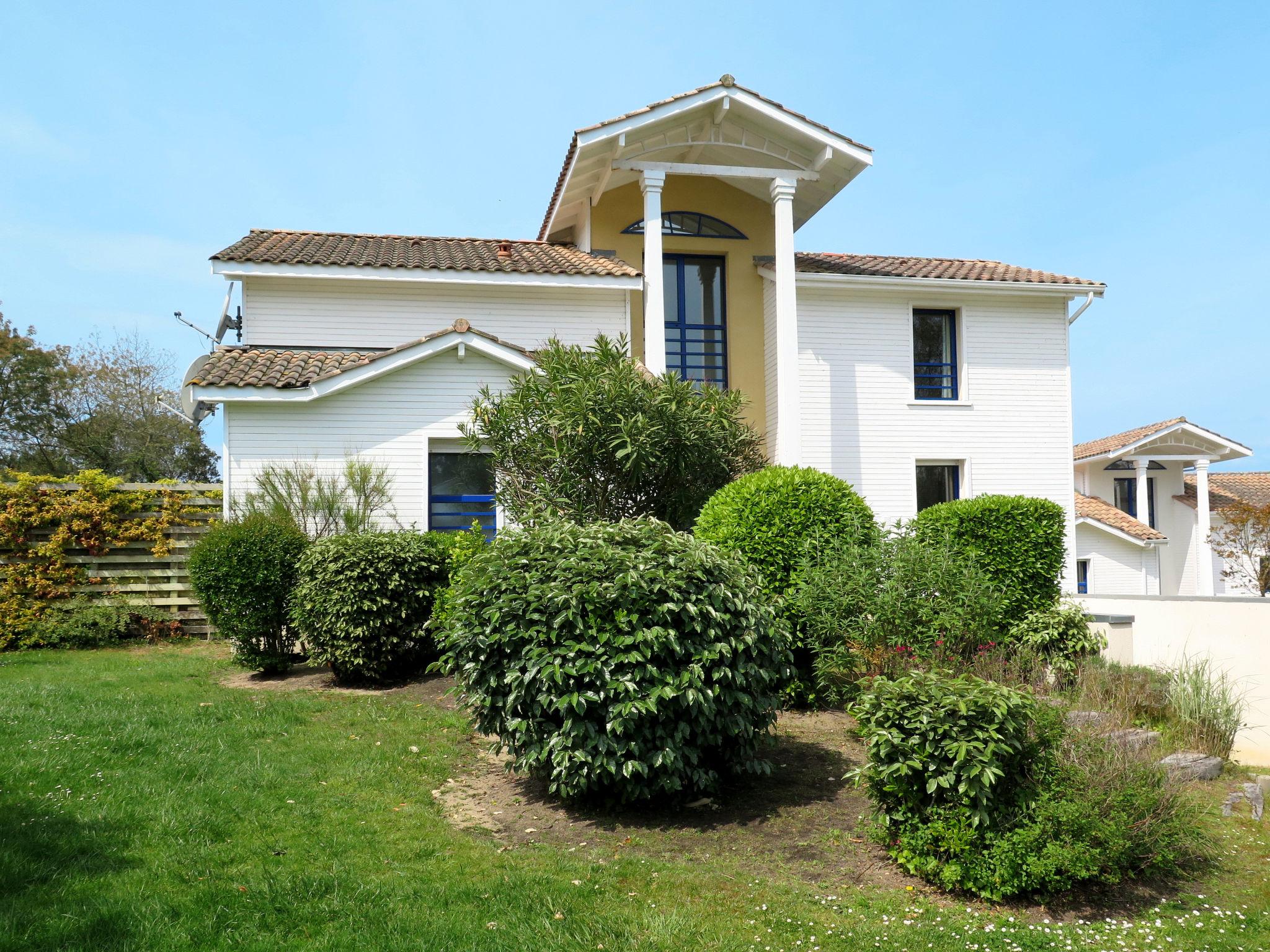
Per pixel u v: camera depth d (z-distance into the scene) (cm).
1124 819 505
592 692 583
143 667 1148
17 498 1374
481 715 648
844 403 1762
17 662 1184
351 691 1002
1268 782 688
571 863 524
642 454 1108
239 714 855
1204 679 847
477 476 1370
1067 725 598
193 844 523
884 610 852
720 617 614
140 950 393
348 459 1330
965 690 538
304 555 1066
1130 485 2775
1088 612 1087
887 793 540
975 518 1099
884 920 463
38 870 468
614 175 1686
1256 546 2495
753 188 1816
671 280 1825
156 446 3212
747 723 631
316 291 1541
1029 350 1841
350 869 499
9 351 2848
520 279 1547
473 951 405
